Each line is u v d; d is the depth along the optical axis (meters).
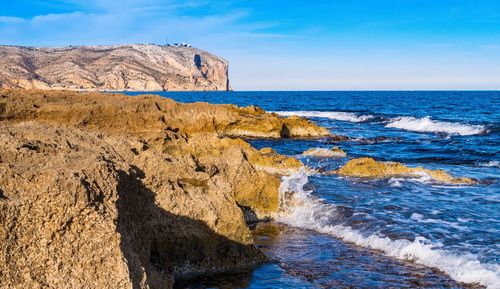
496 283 7.97
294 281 7.94
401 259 9.31
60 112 29.55
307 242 10.44
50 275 4.73
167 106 36.50
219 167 12.29
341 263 8.98
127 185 6.35
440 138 37.91
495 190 16.36
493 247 10.00
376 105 97.56
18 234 4.63
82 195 4.93
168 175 8.74
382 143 34.25
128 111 31.77
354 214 12.64
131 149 9.67
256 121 37.91
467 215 12.80
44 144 7.23
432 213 12.97
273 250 9.77
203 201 8.29
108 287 4.90
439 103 103.69
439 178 18.33
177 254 7.99
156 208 7.75
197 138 18.25
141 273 5.36
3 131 7.79
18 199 4.73
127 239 5.53
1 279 4.46
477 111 73.25
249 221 12.27
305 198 13.92
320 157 24.22
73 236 4.87
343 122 54.72
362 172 18.72
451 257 9.22
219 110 37.34
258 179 12.73
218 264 8.32
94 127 29.83
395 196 15.13
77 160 5.89
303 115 64.69
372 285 7.87
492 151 29.42
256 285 7.73
